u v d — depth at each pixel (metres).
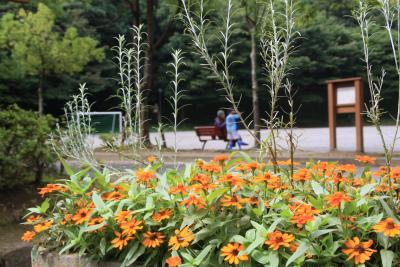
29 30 21.02
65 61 21.83
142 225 2.60
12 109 7.05
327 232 2.21
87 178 3.20
